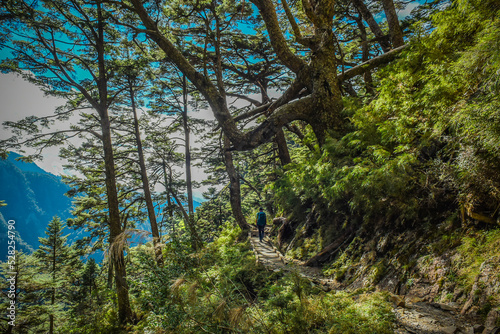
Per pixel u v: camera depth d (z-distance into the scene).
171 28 17.72
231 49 22.09
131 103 19.97
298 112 11.63
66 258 27.22
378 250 6.37
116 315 13.36
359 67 12.46
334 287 6.55
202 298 4.25
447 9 6.07
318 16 11.66
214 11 17.88
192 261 4.23
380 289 5.38
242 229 20.06
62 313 13.80
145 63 16.62
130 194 23.06
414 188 5.78
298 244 10.96
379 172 5.60
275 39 11.97
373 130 7.19
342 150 8.11
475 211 4.45
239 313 3.71
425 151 5.80
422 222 5.68
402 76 6.74
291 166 12.01
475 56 3.78
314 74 11.44
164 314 3.95
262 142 12.28
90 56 16.28
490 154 3.74
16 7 12.23
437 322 3.54
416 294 4.61
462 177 4.37
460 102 4.40
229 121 12.78
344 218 8.95
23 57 13.49
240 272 8.23
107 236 21.06
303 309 4.38
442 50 6.05
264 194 28.80
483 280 3.72
